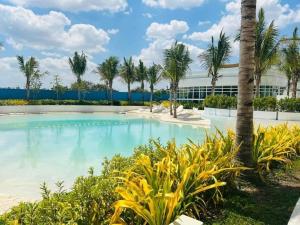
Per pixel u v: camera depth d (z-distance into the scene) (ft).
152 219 11.57
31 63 129.08
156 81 122.42
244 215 14.64
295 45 75.36
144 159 15.96
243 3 19.27
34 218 9.89
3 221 10.03
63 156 42.47
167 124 85.97
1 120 88.84
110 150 48.47
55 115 113.50
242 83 19.65
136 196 12.39
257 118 57.62
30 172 32.68
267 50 70.38
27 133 65.31
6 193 24.68
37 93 138.62
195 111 104.83
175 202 12.12
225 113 69.72
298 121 52.70
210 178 16.26
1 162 37.86
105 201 12.03
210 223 13.76
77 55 142.20
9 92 134.10
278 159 22.13
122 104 144.56
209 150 19.90
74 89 151.43
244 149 19.74
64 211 10.25
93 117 108.17
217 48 96.32
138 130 73.77
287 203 16.19
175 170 15.69
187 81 145.59
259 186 19.10
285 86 135.23
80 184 12.07
